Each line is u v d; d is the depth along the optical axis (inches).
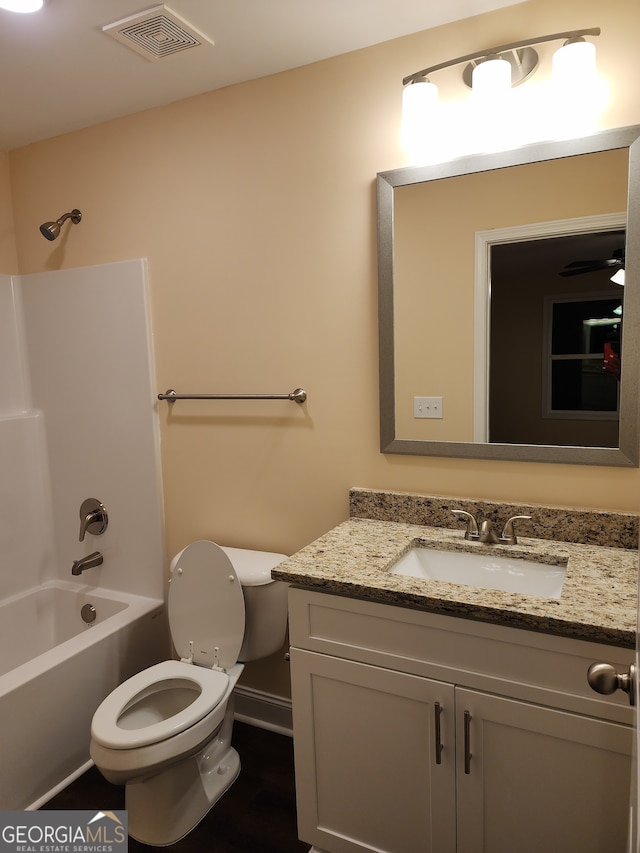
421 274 70.7
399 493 74.9
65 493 104.9
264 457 85.4
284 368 82.2
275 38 69.1
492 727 52.6
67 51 70.4
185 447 91.9
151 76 77.5
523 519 67.6
